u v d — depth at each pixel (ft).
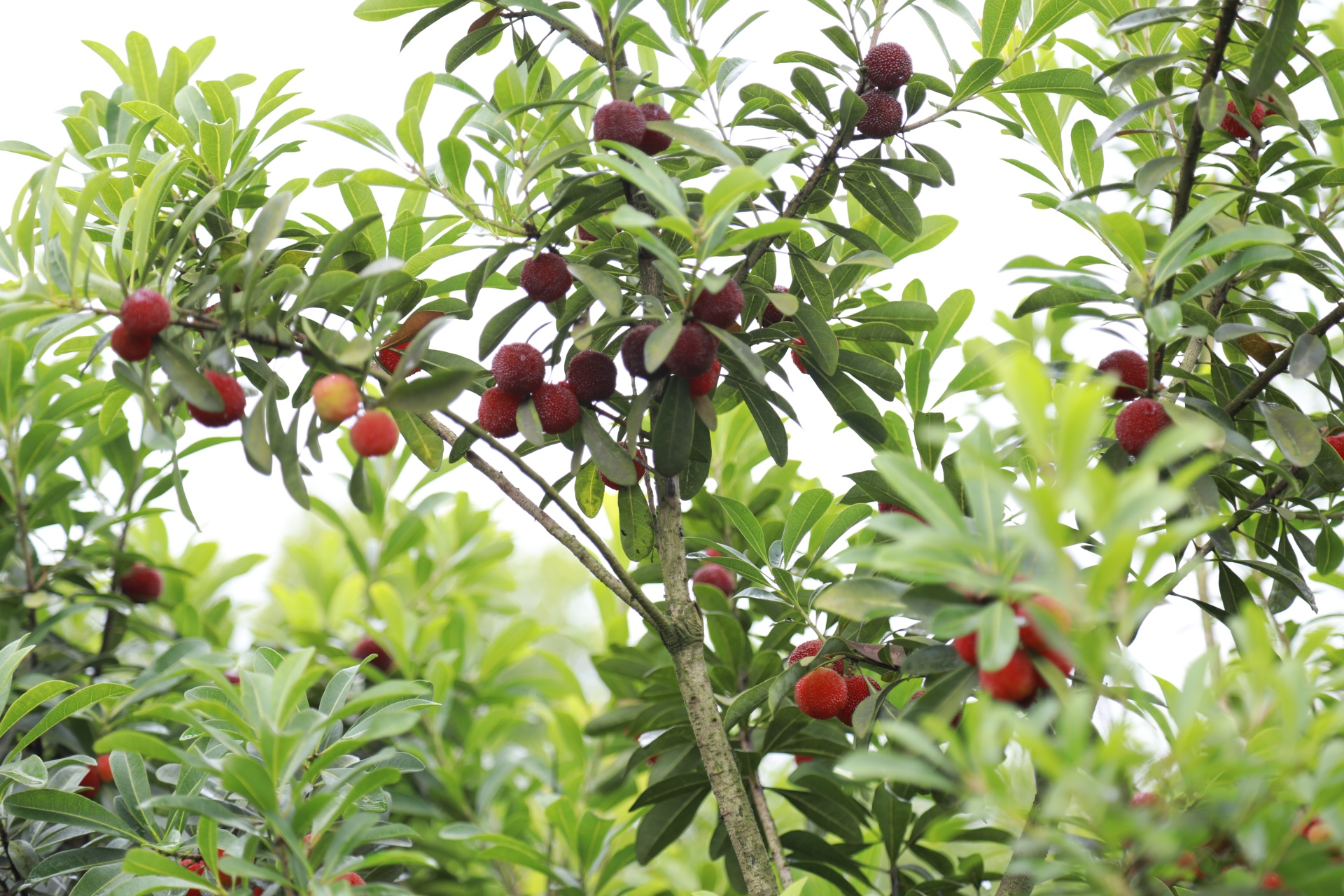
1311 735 3.39
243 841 5.77
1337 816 3.64
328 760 5.31
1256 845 3.82
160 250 6.43
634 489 7.00
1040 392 3.50
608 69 6.46
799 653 6.72
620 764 10.30
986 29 7.08
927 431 4.51
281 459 5.58
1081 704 3.37
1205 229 6.70
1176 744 3.59
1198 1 6.72
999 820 4.64
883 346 7.86
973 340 8.64
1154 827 3.50
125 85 8.14
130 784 6.38
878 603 4.61
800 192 6.74
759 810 7.49
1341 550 6.73
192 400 5.28
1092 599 3.48
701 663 6.34
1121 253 6.21
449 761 10.01
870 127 6.51
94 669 9.27
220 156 7.02
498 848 7.07
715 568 8.89
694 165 7.01
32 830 6.94
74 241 5.48
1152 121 8.04
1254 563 6.10
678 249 6.66
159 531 11.58
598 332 6.39
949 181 6.96
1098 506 3.37
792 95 7.32
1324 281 6.29
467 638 10.73
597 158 5.07
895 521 4.15
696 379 6.19
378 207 7.31
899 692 7.12
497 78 7.07
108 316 5.61
